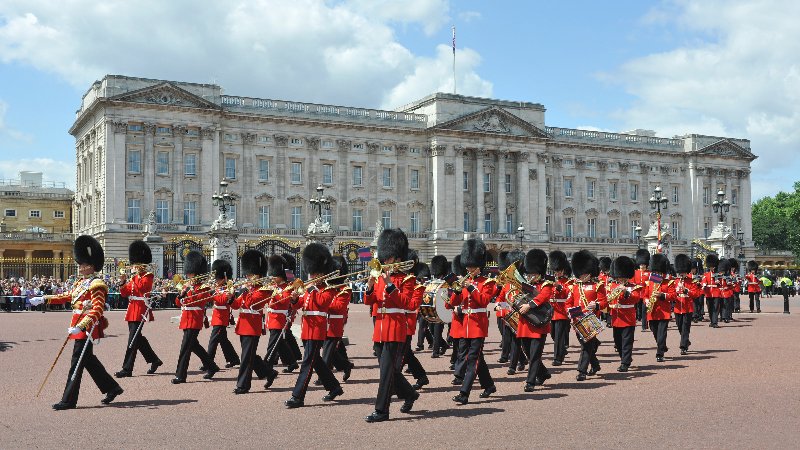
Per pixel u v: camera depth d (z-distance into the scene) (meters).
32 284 67.25
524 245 115.00
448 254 109.94
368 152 109.31
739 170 133.62
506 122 115.88
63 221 127.38
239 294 21.50
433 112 111.94
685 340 27.23
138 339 22.77
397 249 17.00
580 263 22.14
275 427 15.27
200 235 95.50
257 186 102.00
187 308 21.67
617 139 126.69
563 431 14.66
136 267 22.95
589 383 20.83
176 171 95.94
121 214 92.50
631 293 23.19
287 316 22.61
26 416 16.48
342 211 107.06
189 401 18.39
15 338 35.19
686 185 130.50
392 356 16.14
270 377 20.66
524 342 20.06
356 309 62.34
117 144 92.81
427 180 112.69
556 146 121.62
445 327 39.91
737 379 20.98
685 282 27.72
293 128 104.62
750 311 54.28
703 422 15.33
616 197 126.19
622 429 14.78
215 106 97.44
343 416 16.42
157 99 94.88
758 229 155.88
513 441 13.87
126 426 15.40
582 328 21.42
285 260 23.81
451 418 16.08
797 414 16.06
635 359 26.28
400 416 16.36
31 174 137.12
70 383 17.31
